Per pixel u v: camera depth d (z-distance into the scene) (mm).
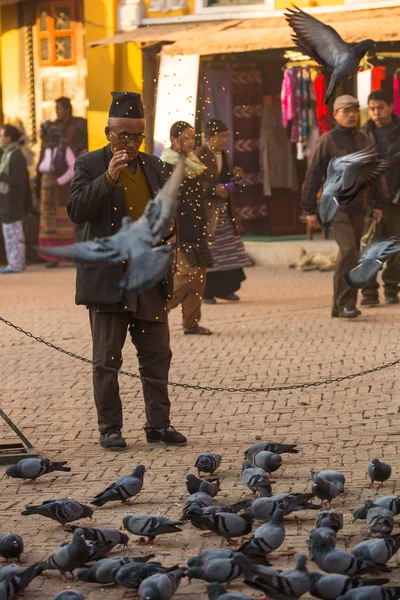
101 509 9711
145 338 11906
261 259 28031
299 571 6992
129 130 11133
